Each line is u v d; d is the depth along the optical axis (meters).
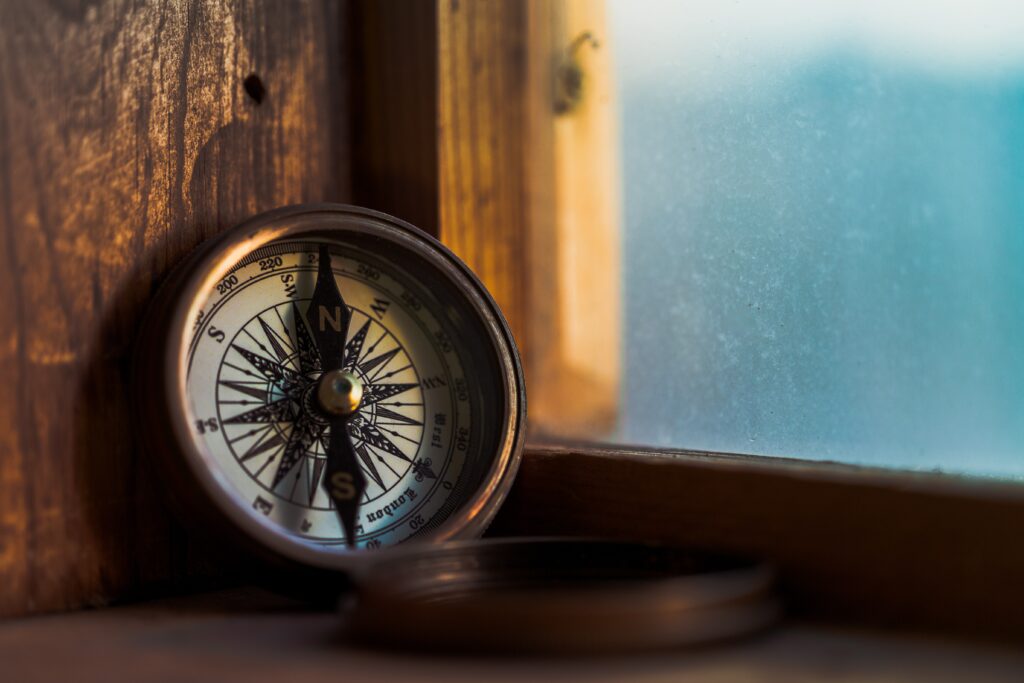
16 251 0.29
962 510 0.27
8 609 0.29
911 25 0.34
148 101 0.31
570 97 0.41
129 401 0.30
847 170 0.35
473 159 0.37
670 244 0.38
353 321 0.32
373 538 0.31
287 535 0.29
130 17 0.31
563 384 0.40
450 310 0.33
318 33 0.35
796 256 0.36
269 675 0.25
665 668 0.25
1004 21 0.33
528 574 0.29
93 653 0.26
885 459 0.34
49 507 0.30
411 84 0.36
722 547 0.30
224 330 0.30
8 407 0.29
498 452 0.32
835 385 0.35
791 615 0.28
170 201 0.32
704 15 0.37
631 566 0.29
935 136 0.34
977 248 0.33
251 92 0.34
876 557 0.28
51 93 0.30
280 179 0.34
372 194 0.36
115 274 0.31
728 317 0.37
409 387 0.32
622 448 0.35
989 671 0.25
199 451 0.29
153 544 0.31
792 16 0.36
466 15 0.37
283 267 0.31
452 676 0.24
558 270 0.40
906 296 0.34
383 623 0.26
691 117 0.38
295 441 0.31
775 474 0.29
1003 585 0.27
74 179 0.30
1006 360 0.33
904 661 0.25
